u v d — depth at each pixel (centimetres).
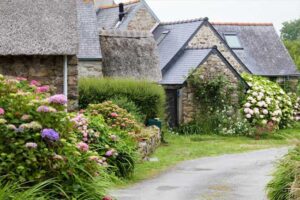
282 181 988
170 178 1385
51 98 807
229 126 2739
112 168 1233
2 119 748
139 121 2130
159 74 2606
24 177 741
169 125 2766
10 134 756
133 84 2281
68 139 816
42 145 764
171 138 2462
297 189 875
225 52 3147
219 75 2783
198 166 1633
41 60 1451
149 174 1445
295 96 3350
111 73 2502
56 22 1478
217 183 1321
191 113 2750
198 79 2734
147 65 2594
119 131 1473
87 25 2581
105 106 1711
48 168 762
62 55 1438
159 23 3403
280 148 2195
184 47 2997
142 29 3375
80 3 2708
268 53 3762
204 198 1127
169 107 2777
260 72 3594
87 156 819
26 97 807
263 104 2823
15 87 847
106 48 2567
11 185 713
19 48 1398
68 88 1470
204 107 2761
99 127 1311
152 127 2167
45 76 1453
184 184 1294
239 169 1573
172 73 2839
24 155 748
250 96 2838
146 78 2558
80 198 770
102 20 3622
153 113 2330
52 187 757
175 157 1830
